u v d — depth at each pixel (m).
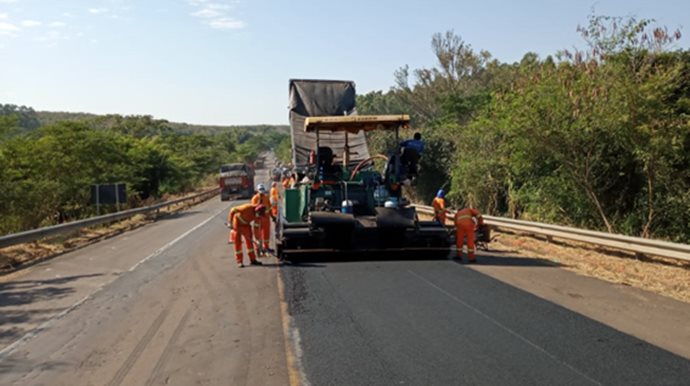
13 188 19.19
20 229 20.16
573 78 14.47
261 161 117.56
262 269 11.80
